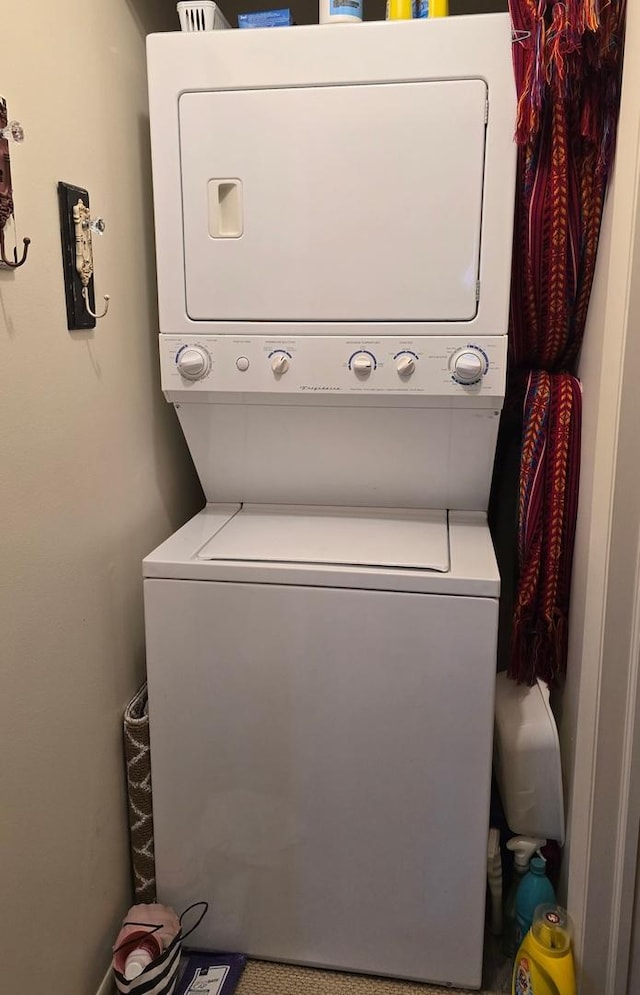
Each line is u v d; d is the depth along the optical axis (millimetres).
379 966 1595
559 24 1297
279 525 1680
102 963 1543
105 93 1434
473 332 1457
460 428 1571
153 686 1527
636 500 1260
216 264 1507
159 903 1647
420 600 1398
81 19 1328
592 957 1438
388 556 1483
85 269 1329
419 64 1370
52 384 1263
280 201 1462
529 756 1558
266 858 1579
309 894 1582
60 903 1354
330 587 1425
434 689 1434
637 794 1341
